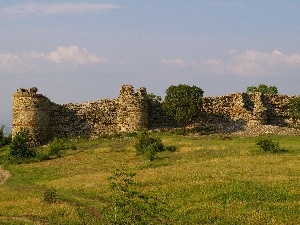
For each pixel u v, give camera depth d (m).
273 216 18.77
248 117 56.31
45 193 25.22
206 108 57.66
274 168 28.84
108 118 56.38
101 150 43.34
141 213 14.91
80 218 20.58
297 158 33.06
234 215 19.19
